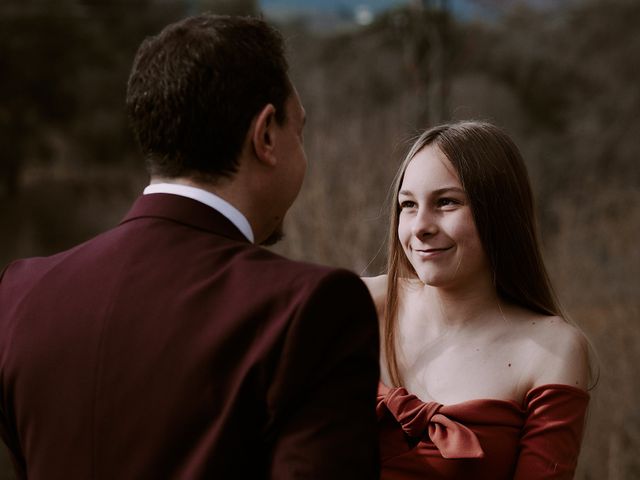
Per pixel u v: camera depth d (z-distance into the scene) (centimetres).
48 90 1958
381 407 167
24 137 1970
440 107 596
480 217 164
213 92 123
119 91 2055
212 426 110
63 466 116
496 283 170
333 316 113
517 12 2075
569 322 174
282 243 601
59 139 2055
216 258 121
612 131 1777
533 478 154
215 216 126
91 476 114
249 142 126
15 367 123
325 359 113
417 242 168
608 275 620
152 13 2109
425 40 601
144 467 111
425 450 160
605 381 529
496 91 1780
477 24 1861
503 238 167
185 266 121
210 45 125
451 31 890
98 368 117
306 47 1764
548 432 156
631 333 541
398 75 1504
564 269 610
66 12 1944
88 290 123
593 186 887
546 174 1579
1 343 126
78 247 133
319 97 1355
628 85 1928
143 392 114
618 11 2033
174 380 113
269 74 128
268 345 110
